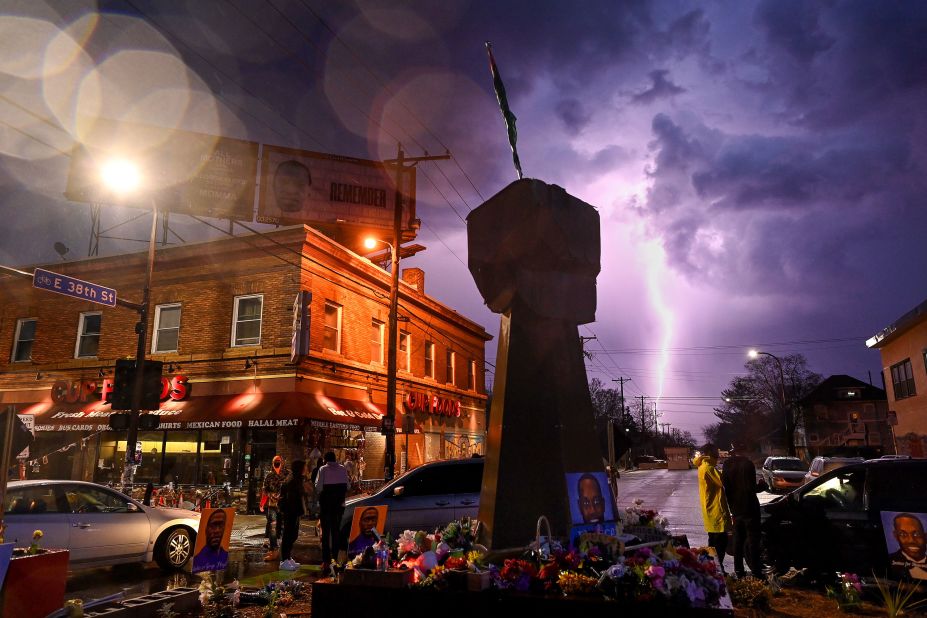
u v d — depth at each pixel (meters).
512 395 5.03
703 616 3.72
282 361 20.22
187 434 21.08
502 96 5.73
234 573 9.79
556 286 5.29
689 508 20.41
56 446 22.56
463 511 11.10
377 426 22.39
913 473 7.61
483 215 5.44
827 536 7.82
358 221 28.08
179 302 22.16
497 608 4.02
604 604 3.85
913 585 7.12
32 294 24.47
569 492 4.83
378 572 4.32
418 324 28.94
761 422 88.75
